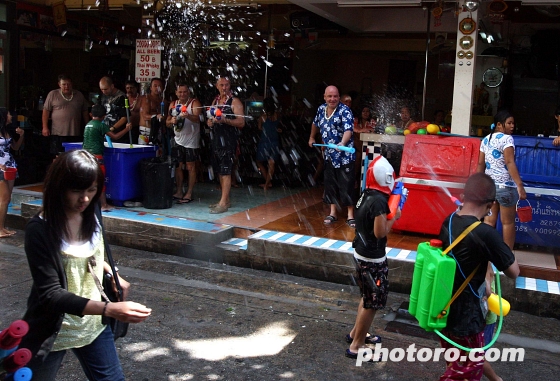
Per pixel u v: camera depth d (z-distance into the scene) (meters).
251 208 8.53
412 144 7.16
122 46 12.81
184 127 8.52
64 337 2.64
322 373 4.23
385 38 12.41
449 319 3.26
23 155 10.31
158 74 9.69
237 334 4.90
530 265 6.01
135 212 7.96
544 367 4.47
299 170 11.12
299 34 11.88
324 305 5.69
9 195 7.73
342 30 11.79
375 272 4.34
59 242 2.55
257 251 6.71
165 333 4.86
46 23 11.04
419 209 7.00
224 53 12.16
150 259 7.04
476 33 7.25
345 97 9.62
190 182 8.76
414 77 14.36
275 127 10.30
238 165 10.91
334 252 6.32
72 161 2.54
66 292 2.48
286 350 4.61
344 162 7.39
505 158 5.73
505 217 5.93
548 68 10.91
